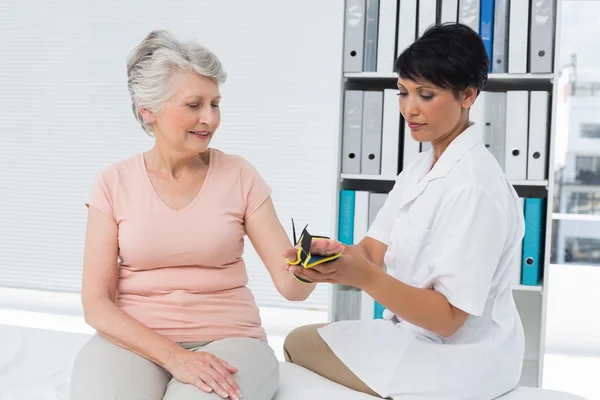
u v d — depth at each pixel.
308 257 1.30
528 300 2.70
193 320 1.52
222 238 1.56
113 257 1.57
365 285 1.38
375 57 2.50
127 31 3.55
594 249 3.52
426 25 2.45
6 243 3.75
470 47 1.49
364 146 2.53
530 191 2.66
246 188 1.62
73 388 1.34
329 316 2.48
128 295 1.56
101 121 3.61
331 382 1.56
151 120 1.57
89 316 1.49
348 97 2.53
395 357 1.52
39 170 3.69
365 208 2.51
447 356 1.49
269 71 3.41
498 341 1.51
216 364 1.34
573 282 3.54
